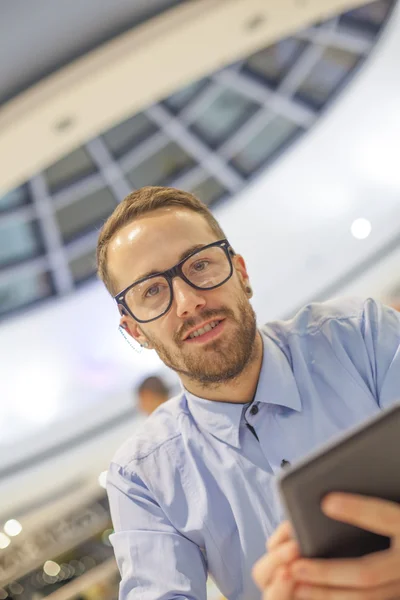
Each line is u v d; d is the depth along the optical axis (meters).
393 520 0.65
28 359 6.59
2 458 6.20
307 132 6.34
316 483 0.65
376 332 1.17
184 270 1.05
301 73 5.93
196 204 1.14
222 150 6.42
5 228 6.12
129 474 1.22
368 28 5.55
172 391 6.23
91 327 6.65
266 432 1.14
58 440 6.28
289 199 6.62
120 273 1.10
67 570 4.68
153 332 1.08
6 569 4.71
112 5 2.21
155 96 2.73
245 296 1.09
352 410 1.15
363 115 6.20
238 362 1.06
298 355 1.19
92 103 2.51
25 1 2.08
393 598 0.65
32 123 2.45
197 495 1.17
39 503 5.79
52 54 2.26
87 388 6.58
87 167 6.19
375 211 6.57
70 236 6.37
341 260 6.59
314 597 0.66
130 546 1.15
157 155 6.39
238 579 1.17
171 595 1.07
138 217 1.11
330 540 0.67
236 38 2.62
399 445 0.67
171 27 2.36
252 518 1.13
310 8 2.67
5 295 6.44
